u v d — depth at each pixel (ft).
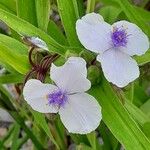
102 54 0.30
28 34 0.32
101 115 0.30
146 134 0.38
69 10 0.35
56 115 0.36
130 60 0.31
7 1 0.40
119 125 0.31
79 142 0.46
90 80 0.32
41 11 0.36
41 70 0.32
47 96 0.30
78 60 0.29
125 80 0.30
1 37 0.34
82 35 0.30
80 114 0.30
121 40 0.30
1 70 0.43
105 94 0.32
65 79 0.29
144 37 0.31
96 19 0.31
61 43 0.41
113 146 0.45
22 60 0.34
